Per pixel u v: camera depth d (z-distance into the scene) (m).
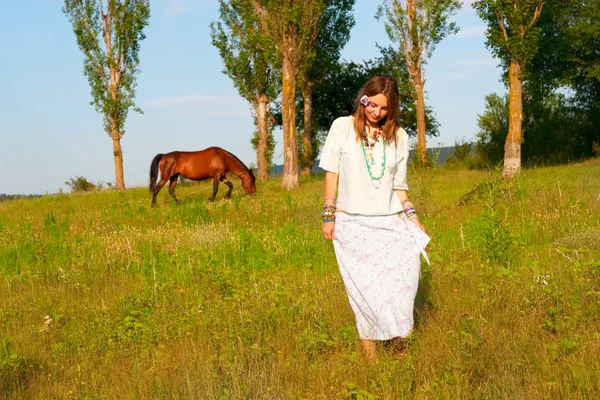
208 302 6.69
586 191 14.10
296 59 24.75
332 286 6.90
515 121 23.58
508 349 4.46
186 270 8.54
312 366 4.53
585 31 26.45
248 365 4.62
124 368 4.89
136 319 6.12
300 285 7.21
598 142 31.80
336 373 4.33
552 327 4.99
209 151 19.86
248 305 6.27
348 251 4.68
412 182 13.57
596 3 26.89
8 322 6.64
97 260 9.77
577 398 3.72
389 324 4.50
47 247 10.74
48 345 5.80
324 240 9.91
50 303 7.41
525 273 6.66
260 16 25.81
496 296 5.85
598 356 4.22
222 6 31.70
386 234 4.64
